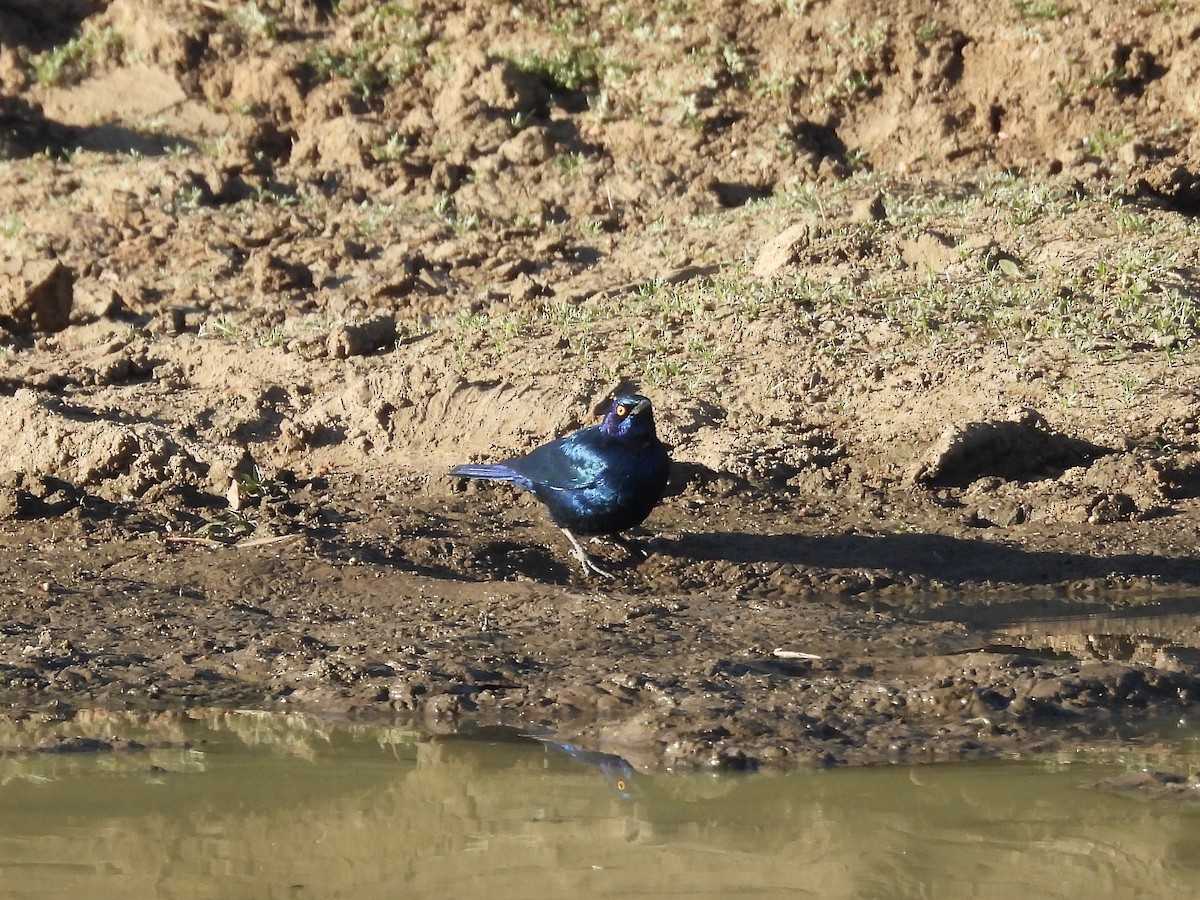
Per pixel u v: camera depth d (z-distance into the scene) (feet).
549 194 115.03
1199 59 117.39
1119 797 38.73
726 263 98.68
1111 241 94.17
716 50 125.18
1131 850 35.19
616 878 33.91
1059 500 69.51
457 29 130.31
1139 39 119.44
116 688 48.55
